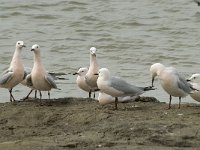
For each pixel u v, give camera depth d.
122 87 15.52
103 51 29.00
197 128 13.55
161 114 14.98
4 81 16.69
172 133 13.34
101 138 13.30
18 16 35.62
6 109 15.78
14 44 30.05
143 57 27.84
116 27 33.12
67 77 24.02
